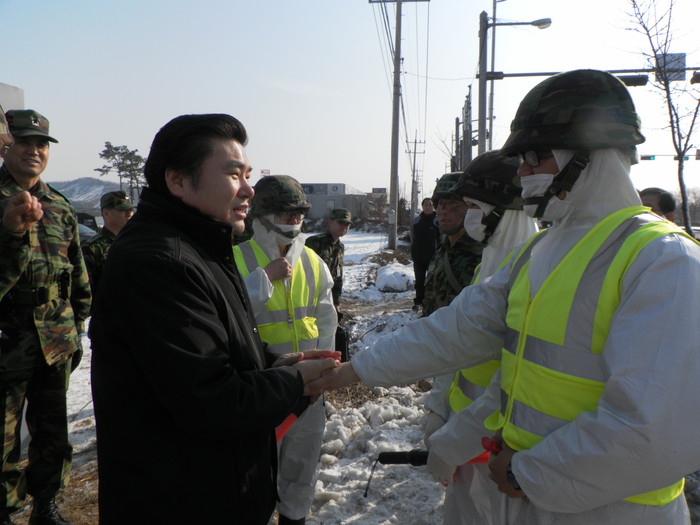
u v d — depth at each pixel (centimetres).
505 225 230
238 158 153
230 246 159
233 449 145
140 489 138
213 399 131
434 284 303
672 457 112
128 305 132
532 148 141
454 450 188
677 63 898
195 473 138
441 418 245
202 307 136
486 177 226
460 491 214
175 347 129
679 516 139
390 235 2178
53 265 298
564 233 148
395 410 446
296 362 183
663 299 116
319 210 5056
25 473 296
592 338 130
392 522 295
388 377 181
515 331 152
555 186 142
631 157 144
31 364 286
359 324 818
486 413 178
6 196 291
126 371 137
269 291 266
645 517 130
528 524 145
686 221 880
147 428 137
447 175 289
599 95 137
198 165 148
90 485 348
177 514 138
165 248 136
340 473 348
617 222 134
